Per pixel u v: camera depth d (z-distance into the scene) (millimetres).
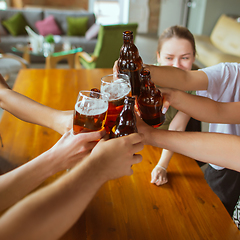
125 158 500
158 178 970
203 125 2836
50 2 6996
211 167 1253
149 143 715
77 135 639
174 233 772
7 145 1111
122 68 788
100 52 3711
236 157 656
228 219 830
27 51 3986
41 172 638
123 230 772
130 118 604
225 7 5949
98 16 8148
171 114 1330
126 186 943
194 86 1037
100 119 642
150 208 855
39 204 396
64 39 4922
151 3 7199
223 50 4719
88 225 783
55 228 396
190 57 1424
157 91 736
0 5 6836
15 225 372
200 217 832
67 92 1616
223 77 1055
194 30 6531
